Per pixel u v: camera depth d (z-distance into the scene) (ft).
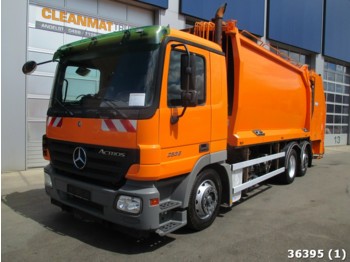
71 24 31.96
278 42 53.47
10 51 28.09
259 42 23.34
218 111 16.46
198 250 14.24
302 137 31.12
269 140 23.63
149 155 12.60
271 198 23.40
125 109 13.16
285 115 26.99
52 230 16.01
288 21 54.54
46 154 16.97
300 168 31.09
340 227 17.63
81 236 15.38
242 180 20.29
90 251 13.89
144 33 13.33
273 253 14.21
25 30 28.76
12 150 28.76
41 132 30.66
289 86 27.27
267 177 23.73
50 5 30.50
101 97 14.30
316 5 60.54
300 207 21.26
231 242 15.19
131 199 12.89
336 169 37.42
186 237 15.58
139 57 13.58
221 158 16.78
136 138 12.68
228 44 19.12
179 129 13.93
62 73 16.53
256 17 48.75
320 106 36.37
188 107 14.38
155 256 13.56
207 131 15.69
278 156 25.84
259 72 21.75
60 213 18.38
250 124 21.25
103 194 13.52
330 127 70.03
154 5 36.37
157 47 13.26
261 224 17.71
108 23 34.55
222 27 18.66
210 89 15.92
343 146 70.90
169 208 13.94
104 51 14.76
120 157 13.08
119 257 13.41
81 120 14.51
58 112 15.76
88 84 15.10
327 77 68.44
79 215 15.20
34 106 30.12
